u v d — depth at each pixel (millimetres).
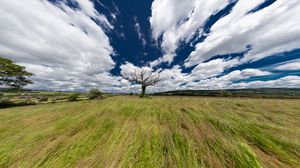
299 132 3584
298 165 2363
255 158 2383
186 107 7621
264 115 5496
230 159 2473
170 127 4223
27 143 3205
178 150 2809
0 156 2650
